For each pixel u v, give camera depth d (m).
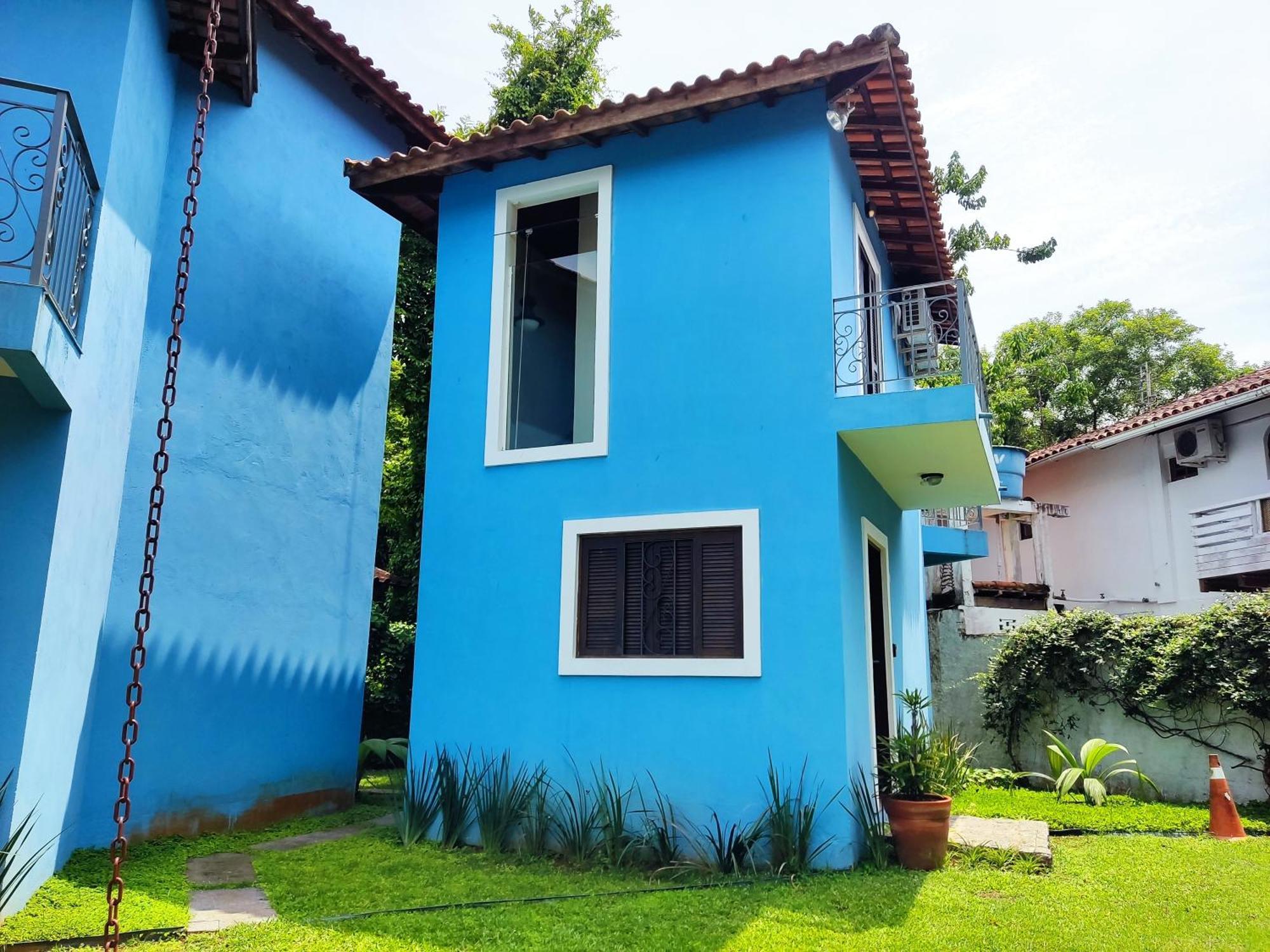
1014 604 13.53
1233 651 8.33
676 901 5.03
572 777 6.49
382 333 9.85
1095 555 17.27
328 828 7.60
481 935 4.40
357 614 9.12
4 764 4.64
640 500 6.77
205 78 4.14
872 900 4.96
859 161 7.80
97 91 5.80
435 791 6.89
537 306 7.77
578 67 14.70
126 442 6.60
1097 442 15.35
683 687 6.31
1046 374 25.05
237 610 7.59
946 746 8.80
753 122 7.03
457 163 7.75
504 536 7.17
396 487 13.73
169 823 6.80
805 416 6.41
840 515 6.23
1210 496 14.82
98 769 6.30
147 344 6.94
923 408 6.10
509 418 7.57
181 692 7.00
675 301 7.02
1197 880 5.43
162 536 6.95
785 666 6.08
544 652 6.81
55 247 4.72
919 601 10.70
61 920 4.44
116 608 6.54
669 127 7.32
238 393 7.79
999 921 4.57
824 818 5.78
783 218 6.79
